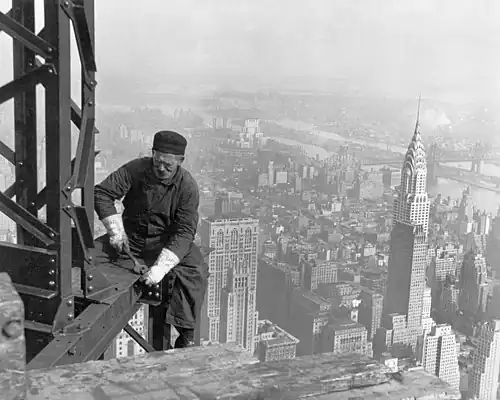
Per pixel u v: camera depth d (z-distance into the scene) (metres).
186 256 4.58
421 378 2.22
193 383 2.08
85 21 3.60
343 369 2.22
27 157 4.31
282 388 2.09
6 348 1.33
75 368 2.14
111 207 4.40
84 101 3.83
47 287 3.71
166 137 4.24
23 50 4.28
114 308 4.08
